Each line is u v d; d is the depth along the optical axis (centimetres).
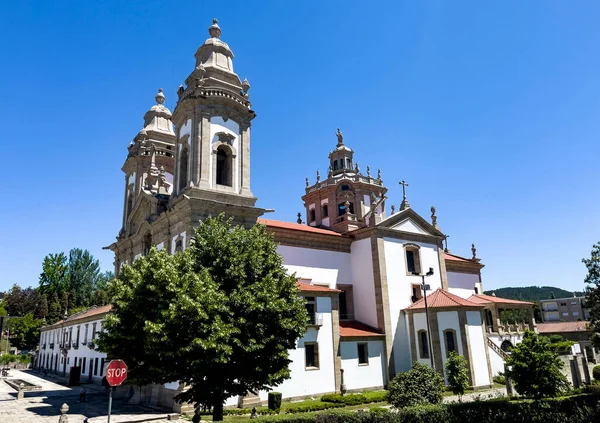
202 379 1855
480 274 5572
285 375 2034
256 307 1881
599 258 2623
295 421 1673
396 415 1811
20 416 2691
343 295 4247
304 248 4075
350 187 5525
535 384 2744
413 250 4450
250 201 3434
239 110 3628
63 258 11344
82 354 5203
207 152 3381
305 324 2117
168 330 1775
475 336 3747
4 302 11088
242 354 1875
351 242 4428
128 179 4962
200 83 3572
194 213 3138
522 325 5266
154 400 3036
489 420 1997
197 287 1825
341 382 3403
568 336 7675
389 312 4000
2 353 9838
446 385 3578
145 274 2041
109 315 2080
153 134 4859
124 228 4778
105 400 3453
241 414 2616
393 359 3859
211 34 4016
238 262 2064
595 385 3166
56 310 10244
